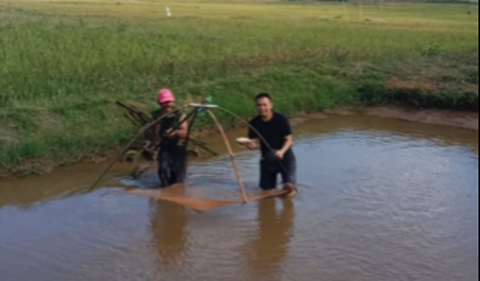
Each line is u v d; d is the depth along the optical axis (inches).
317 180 293.9
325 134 398.0
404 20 1416.1
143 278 192.9
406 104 462.3
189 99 400.2
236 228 233.9
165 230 230.7
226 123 387.9
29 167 288.4
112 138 324.5
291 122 426.3
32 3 1731.1
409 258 211.8
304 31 902.4
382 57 580.7
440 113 444.1
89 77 413.7
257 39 714.2
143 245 217.3
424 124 435.2
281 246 218.7
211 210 250.7
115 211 248.5
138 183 284.5
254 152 343.6
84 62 462.9
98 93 385.4
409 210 258.2
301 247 218.4
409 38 823.7
